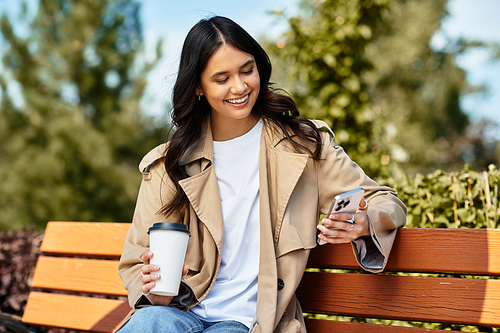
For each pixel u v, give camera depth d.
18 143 8.89
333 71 3.50
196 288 1.50
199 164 1.64
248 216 1.56
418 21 13.88
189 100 1.60
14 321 2.15
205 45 1.51
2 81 9.09
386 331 1.50
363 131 3.46
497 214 1.88
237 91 1.50
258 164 1.60
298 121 1.59
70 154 8.71
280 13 3.62
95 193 8.96
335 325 1.58
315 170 1.57
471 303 1.40
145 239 1.59
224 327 1.41
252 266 1.54
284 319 1.47
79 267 2.12
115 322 1.99
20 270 2.85
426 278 1.47
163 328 1.31
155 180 1.64
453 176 2.03
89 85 9.68
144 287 1.32
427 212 1.99
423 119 14.98
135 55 9.94
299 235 1.49
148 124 9.82
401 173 2.25
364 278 1.56
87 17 9.59
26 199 8.62
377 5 3.57
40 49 9.58
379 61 13.27
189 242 1.58
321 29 3.57
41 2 9.63
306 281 1.64
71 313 2.09
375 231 1.36
